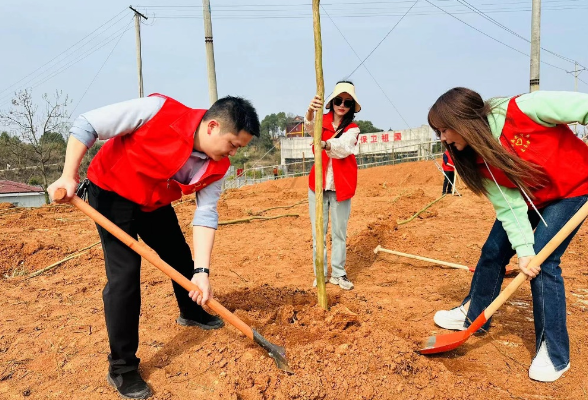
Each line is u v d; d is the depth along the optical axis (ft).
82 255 19.92
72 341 11.14
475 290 11.36
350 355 9.70
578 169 9.00
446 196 40.86
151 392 8.91
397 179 73.46
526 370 9.95
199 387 9.11
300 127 178.81
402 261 18.72
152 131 8.04
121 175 8.37
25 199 109.60
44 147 75.05
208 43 46.55
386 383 9.08
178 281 8.59
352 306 13.14
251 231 26.45
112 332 8.57
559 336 9.37
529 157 8.84
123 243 8.57
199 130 8.35
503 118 8.82
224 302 13.21
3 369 9.96
